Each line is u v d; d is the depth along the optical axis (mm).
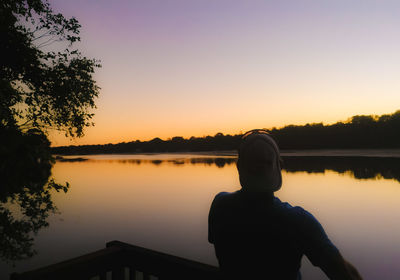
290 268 783
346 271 690
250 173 843
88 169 92938
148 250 1897
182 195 43062
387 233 21625
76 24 6277
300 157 115812
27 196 4289
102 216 29375
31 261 14984
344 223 25469
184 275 1597
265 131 938
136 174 73750
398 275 13453
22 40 5652
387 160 85688
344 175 59500
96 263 1830
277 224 785
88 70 6586
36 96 5730
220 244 918
